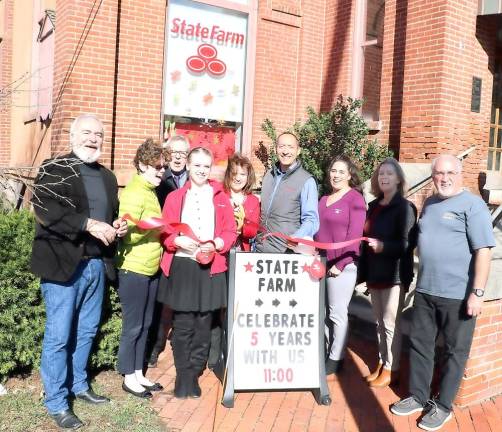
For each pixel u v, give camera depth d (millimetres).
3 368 4441
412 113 8656
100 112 8359
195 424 4094
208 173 4426
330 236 4957
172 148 5273
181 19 9438
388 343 4840
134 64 8836
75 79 8156
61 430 3889
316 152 8750
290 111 10570
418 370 4375
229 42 9930
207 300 4359
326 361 5160
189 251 4324
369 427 4176
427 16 8438
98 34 8258
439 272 4160
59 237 3826
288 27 10414
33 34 11359
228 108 10039
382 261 4734
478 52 8789
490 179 9109
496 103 9547
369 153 8758
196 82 9680
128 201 4207
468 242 4090
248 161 4973
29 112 11594
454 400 4594
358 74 10195
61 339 3920
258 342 4473
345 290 4941
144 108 8969
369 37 10078
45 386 3953
